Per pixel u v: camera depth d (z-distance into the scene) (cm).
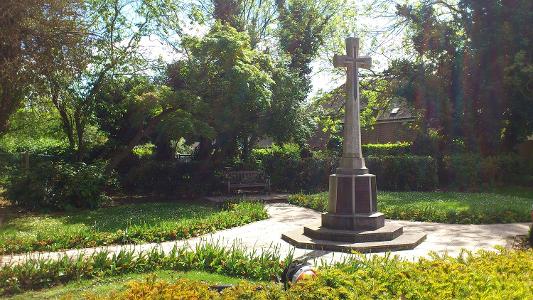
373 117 2738
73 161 1900
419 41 2342
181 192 1989
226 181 1989
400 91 2322
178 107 1808
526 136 2350
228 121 1844
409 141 2750
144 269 729
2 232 1043
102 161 1855
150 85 1864
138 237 981
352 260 580
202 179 2012
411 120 2712
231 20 2553
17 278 651
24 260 770
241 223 1214
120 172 2098
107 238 960
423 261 513
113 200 1831
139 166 2034
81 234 975
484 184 1997
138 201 1834
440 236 1032
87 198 1551
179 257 750
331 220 992
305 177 2105
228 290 448
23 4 1312
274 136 2038
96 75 1852
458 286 421
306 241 939
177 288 461
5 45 1351
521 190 1950
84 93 1873
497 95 2164
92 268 699
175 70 1916
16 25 1346
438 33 2259
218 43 1756
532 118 2178
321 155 2278
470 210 1271
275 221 1275
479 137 2255
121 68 1894
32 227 1137
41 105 1802
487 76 2181
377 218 987
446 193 1845
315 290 421
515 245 930
